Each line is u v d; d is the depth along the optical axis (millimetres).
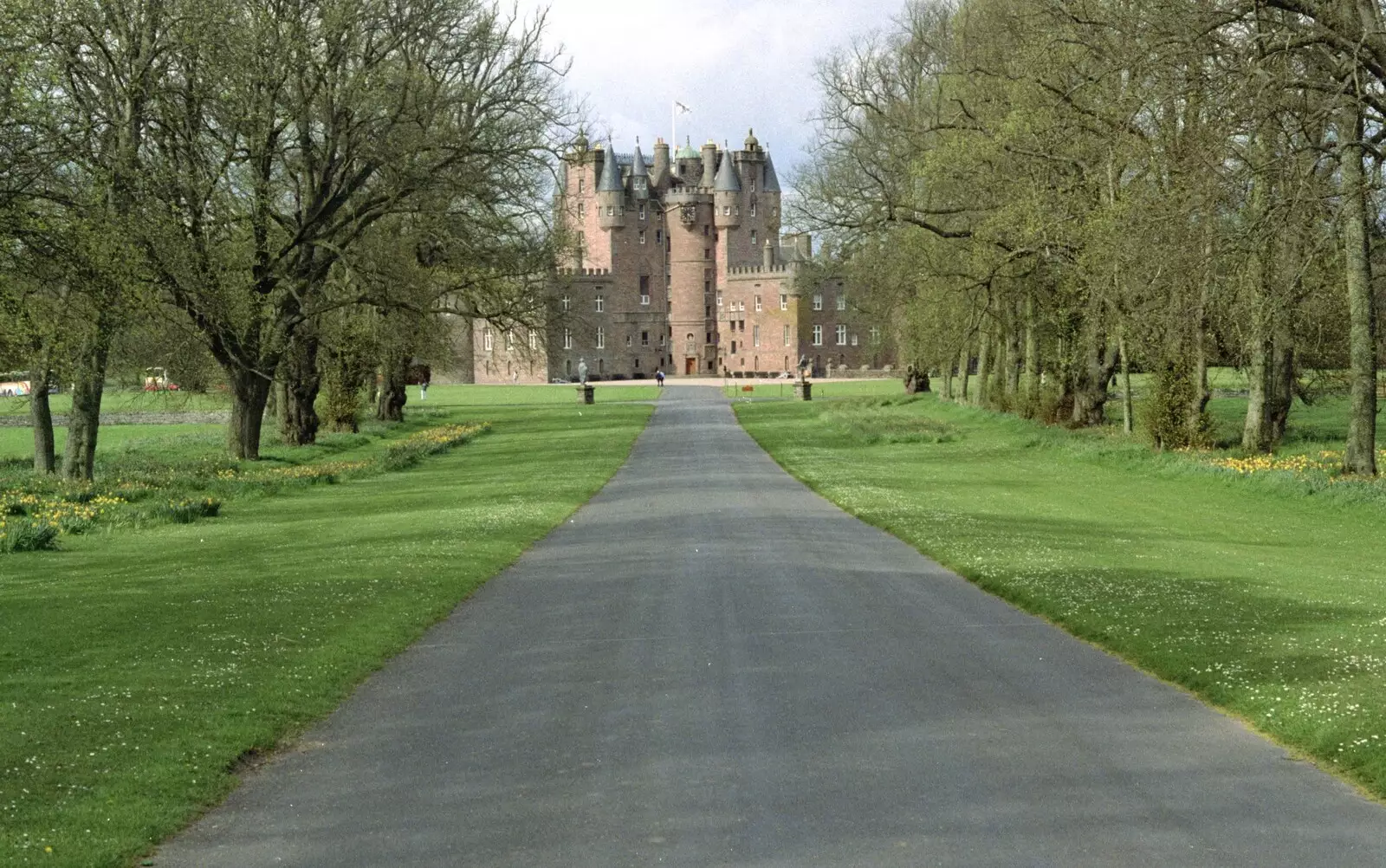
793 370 171000
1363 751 8688
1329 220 25703
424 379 117500
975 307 50938
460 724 10133
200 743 9375
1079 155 37812
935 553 20266
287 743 9703
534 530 24109
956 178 44812
